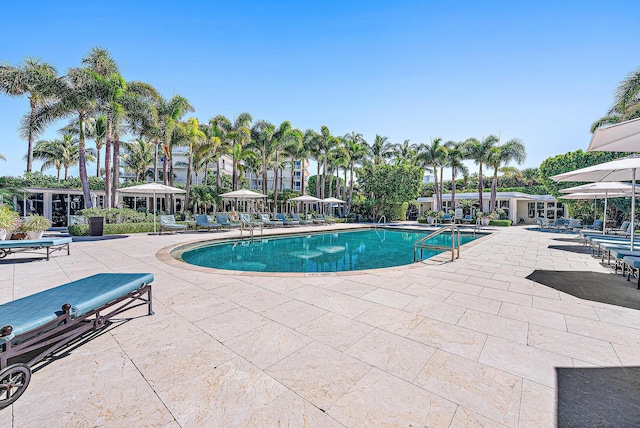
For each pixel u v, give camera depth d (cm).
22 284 454
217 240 1141
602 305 369
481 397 187
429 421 165
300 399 184
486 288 445
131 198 2200
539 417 169
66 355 236
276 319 318
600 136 419
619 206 1800
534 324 308
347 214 2805
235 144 2386
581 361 233
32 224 912
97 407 175
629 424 162
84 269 563
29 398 182
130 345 254
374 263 828
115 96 1423
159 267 581
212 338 270
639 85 1144
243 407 176
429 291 427
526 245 997
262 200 3052
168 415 169
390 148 3180
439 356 239
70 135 3114
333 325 303
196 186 2612
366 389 195
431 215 2347
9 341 184
